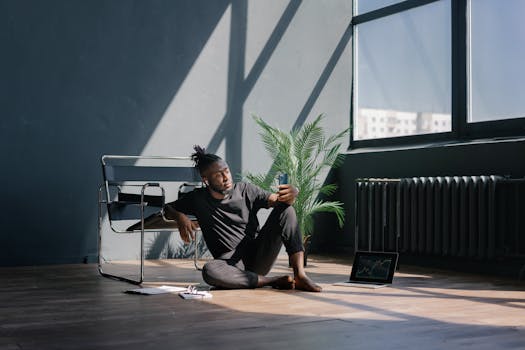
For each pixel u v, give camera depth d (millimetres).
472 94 4852
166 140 5328
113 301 3174
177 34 5375
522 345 2232
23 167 4852
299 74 5859
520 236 4277
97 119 5098
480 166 4555
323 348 2184
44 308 2984
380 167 5453
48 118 4934
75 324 2600
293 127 5828
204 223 3631
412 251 4867
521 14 4488
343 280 4035
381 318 2721
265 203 3631
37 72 4898
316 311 2879
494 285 3826
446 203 4578
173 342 2275
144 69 5258
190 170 4660
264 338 2334
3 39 4785
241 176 5609
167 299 3223
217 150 5520
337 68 6016
